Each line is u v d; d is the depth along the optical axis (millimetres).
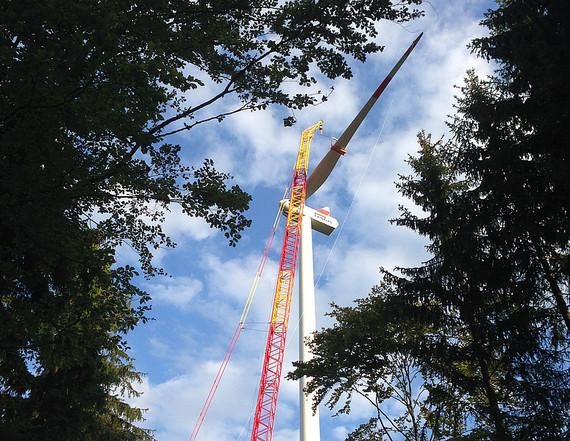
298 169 85062
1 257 11938
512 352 16922
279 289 72125
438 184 20812
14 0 9812
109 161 11797
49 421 20281
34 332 12633
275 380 64062
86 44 10031
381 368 21594
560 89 13227
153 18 11602
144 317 13547
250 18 13180
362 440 21672
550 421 15633
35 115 10156
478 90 18969
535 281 17062
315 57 13297
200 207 12594
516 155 14992
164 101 10578
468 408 18062
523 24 14406
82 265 12406
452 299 18688
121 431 29906
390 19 12859
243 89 13312
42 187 10742
